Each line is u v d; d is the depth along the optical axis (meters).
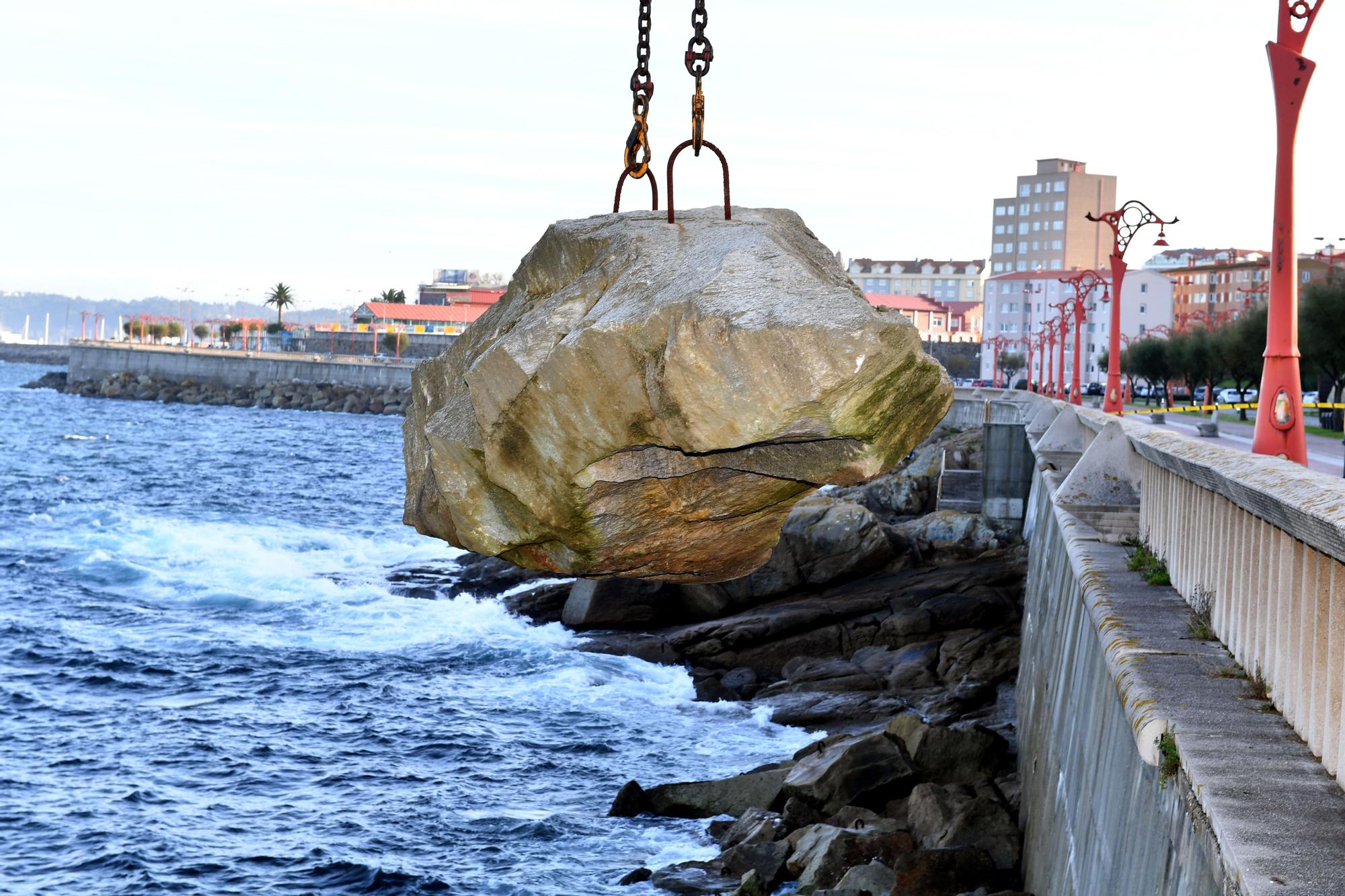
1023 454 39.59
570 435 7.25
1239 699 8.34
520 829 20.53
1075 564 15.01
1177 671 9.12
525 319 7.73
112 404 151.62
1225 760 6.96
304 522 60.62
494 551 8.16
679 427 6.66
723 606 34.72
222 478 78.19
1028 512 38.62
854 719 25.98
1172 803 7.22
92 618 36.62
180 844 20.22
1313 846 5.72
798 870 17.03
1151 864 7.51
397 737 25.80
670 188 7.77
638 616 34.69
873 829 17.61
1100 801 9.79
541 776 23.42
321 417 143.25
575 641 33.19
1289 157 15.73
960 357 177.62
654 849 19.45
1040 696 17.62
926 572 35.59
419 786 22.92
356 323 199.62
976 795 18.12
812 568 35.28
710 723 26.66
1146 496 15.43
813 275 6.82
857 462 6.95
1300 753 7.12
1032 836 15.24
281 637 34.50
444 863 19.44
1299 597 7.66
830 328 6.25
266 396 156.50
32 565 44.50
